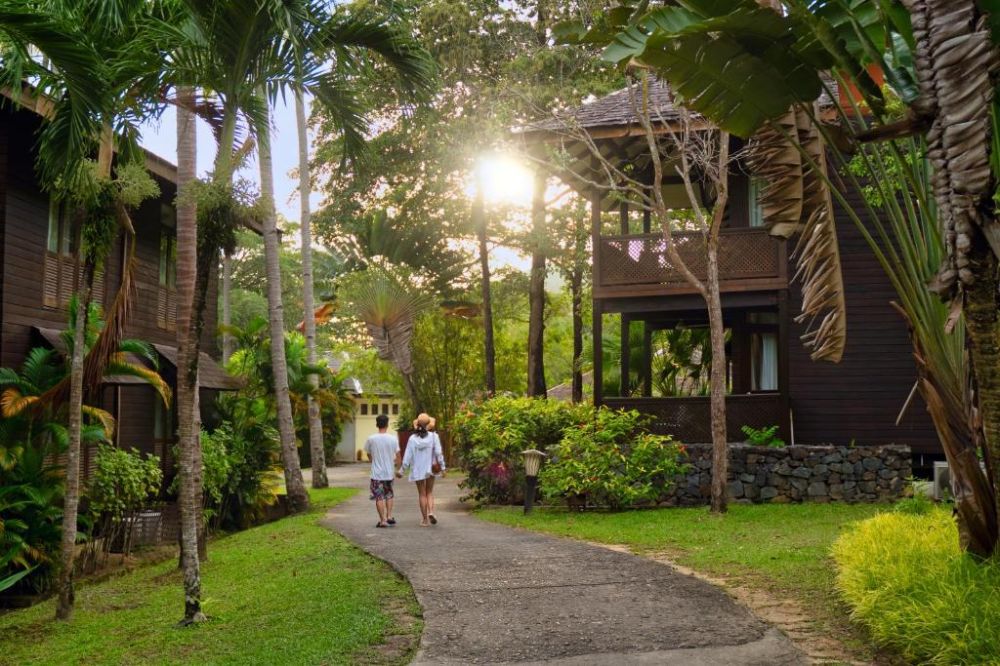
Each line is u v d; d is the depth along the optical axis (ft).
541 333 95.71
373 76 36.19
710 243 47.14
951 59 20.45
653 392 91.30
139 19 34.12
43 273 46.26
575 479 49.24
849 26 24.88
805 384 59.00
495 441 53.83
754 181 60.95
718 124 24.53
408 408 117.08
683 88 23.71
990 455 22.11
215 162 30.07
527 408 55.01
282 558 36.96
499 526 44.73
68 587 30.94
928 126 21.44
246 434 65.82
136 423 58.23
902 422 57.88
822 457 51.21
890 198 25.03
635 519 45.24
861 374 58.39
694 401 56.59
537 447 53.88
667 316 68.59
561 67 70.95
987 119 20.36
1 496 39.17
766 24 22.04
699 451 51.96
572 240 93.81
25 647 26.71
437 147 78.95
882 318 58.13
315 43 31.99
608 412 52.95
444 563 32.22
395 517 50.16
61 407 42.09
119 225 33.30
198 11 29.58
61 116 33.06
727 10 22.24
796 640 21.84
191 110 36.22
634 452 49.96
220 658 22.34
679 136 55.98
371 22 35.27
